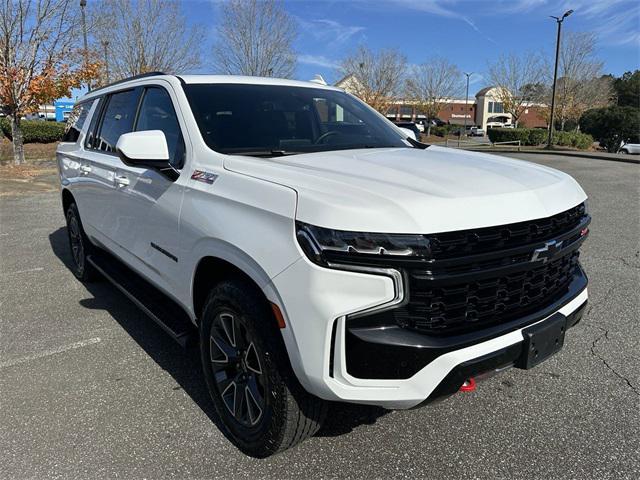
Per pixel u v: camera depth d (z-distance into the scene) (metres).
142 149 2.87
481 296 2.30
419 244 2.06
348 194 2.20
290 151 3.13
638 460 2.65
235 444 2.77
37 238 7.56
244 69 27.77
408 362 2.15
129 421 3.01
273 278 2.23
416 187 2.31
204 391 3.34
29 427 2.95
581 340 4.04
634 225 8.28
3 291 5.21
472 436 2.86
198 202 2.78
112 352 3.88
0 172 14.96
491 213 2.24
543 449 2.74
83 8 17.69
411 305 2.14
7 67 15.89
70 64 17.09
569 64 46.06
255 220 2.38
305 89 3.90
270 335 2.37
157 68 26.11
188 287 2.97
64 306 4.80
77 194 4.98
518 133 38.25
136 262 3.75
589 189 12.59
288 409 2.39
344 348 2.13
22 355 3.82
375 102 48.50
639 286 5.27
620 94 64.88
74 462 2.65
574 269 2.96
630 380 3.44
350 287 2.08
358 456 2.69
